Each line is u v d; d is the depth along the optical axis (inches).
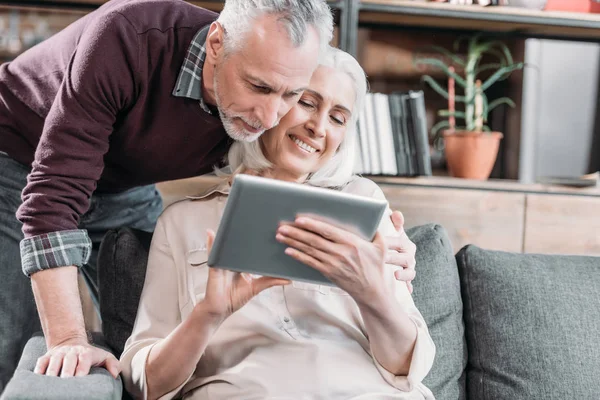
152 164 66.0
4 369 69.4
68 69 56.8
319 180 62.0
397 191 95.8
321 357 55.3
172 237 60.9
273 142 60.1
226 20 54.4
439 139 111.9
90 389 46.7
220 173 65.2
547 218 98.6
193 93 59.3
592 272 69.9
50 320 53.7
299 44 51.7
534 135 106.8
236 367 55.8
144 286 60.4
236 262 48.2
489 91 112.7
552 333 66.1
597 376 65.0
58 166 55.1
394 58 111.4
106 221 75.1
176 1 61.5
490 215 97.5
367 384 55.0
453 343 66.4
